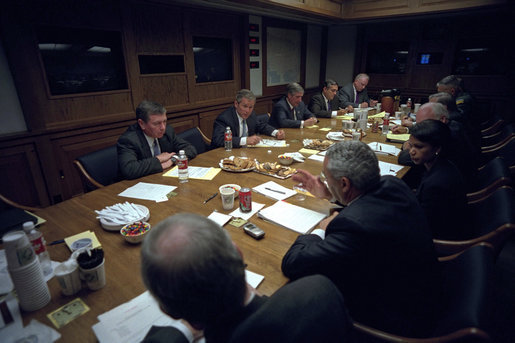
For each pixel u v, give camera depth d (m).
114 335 0.79
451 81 3.48
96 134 3.17
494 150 2.71
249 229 1.26
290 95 3.40
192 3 3.71
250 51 4.88
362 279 1.03
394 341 0.93
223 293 0.53
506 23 4.70
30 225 0.98
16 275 0.82
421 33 5.45
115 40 3.23
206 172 1.98
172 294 0.52
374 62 6.15
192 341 0.74
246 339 0.52
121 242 1.21
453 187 1.48
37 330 0.81
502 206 1.32
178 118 4.06
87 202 1.57
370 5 5.07
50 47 2.74
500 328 1.65
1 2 2.35
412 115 3.78
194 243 0.52
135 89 3.44
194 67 4.10
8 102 2.55
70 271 0.91
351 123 3.10
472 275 0.92
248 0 3.57
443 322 0.88
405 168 2.05
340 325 0.61
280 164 2.11
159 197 1.62
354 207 1.00
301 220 1.35
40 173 2.81
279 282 0.99
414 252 0.97
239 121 2.86
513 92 4.89
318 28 6.31
